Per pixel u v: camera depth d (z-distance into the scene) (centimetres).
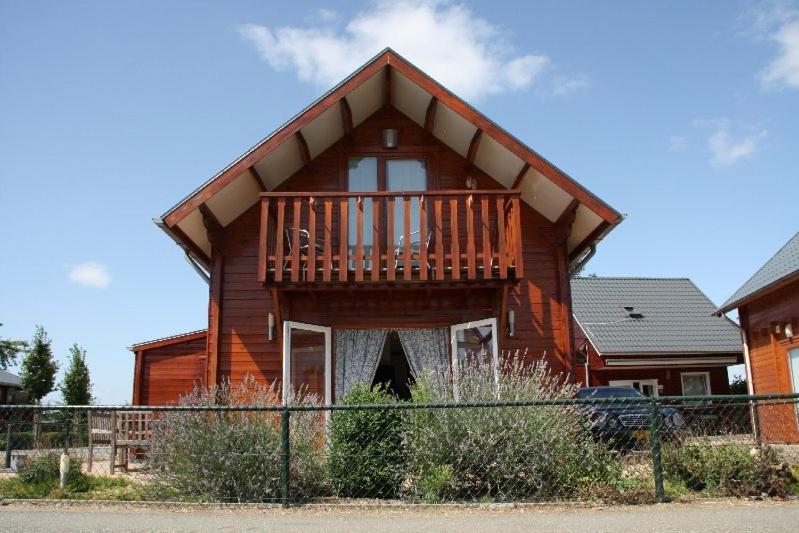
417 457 735
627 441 781
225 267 1121
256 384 953
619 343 2369
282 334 1063
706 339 2422
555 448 721
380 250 1109
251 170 1041
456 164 1184
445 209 1153
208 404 831
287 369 1002
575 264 1220
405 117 1204
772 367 1609
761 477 711
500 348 1045
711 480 723
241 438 737
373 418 763
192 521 609
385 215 1143
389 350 1523
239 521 609
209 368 1077
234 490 719
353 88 1053
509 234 1039
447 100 1055
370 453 752
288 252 1107
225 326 1098
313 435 775
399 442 758
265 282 991
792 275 1382
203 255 1163
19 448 944
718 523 579
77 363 2769
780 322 1561
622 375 2358
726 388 2358
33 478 820
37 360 2738
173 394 1561
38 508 674
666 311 2603
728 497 693
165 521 609
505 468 711
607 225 1055
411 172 1187
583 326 2456
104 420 1209
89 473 964
